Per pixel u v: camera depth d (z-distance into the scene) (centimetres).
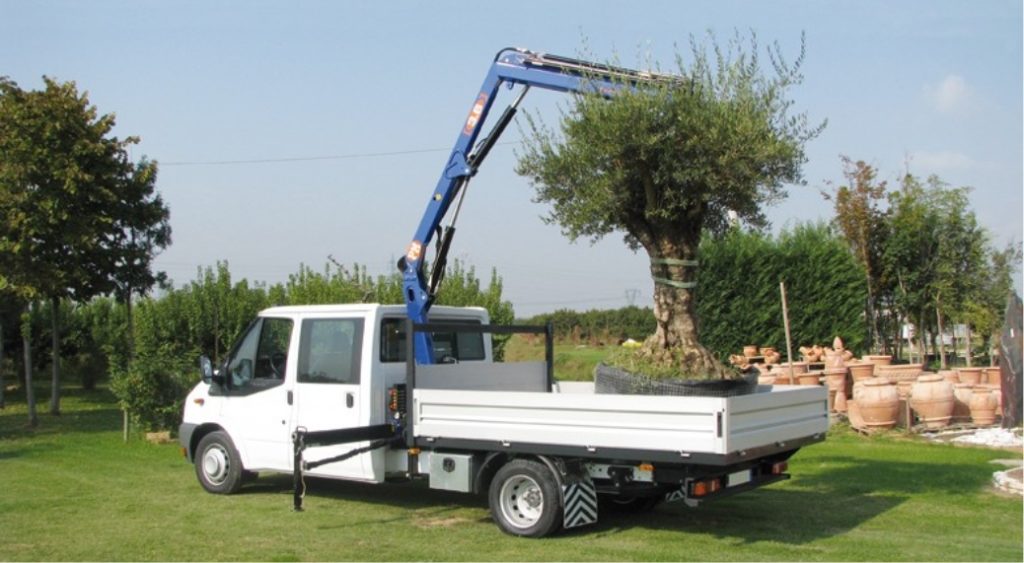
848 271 2212
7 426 1869
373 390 945
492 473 857
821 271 2208
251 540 823
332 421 970
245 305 1953
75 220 1777
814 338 2198
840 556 747
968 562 727
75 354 2894
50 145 1747
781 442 800
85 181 1767
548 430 798
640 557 747
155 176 1961
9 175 1716
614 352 935
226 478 1061
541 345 1850
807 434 852
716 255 2227
